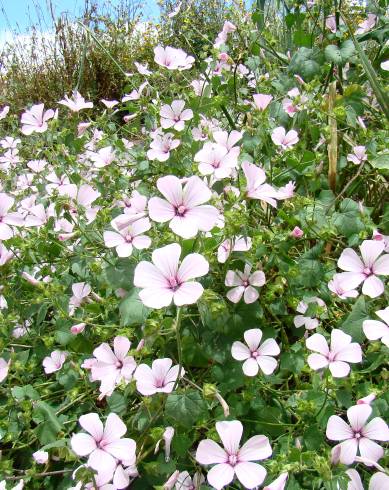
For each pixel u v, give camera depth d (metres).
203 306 0.55
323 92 0.94
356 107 0.85
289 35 1.08
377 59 0.95
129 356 0.59
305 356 0.61
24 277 0.74
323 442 0.55
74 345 0.71
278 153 0.87
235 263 0.64
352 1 1.14
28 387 0.70
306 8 0.99
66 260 0.81
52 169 1.14
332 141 0.81
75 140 1.03
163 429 0.53
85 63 2.54
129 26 2.68
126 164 1.05
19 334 0.80
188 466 0.59
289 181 0.83
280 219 0.76
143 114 1.18
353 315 0.61
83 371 0.70
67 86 2.50
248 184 0.61
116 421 0.52
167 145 0.88
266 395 0.63
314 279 0.66
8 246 0.77
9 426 0.69
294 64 0.90
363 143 0.81
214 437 0.54
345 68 1.02
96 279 0.75
